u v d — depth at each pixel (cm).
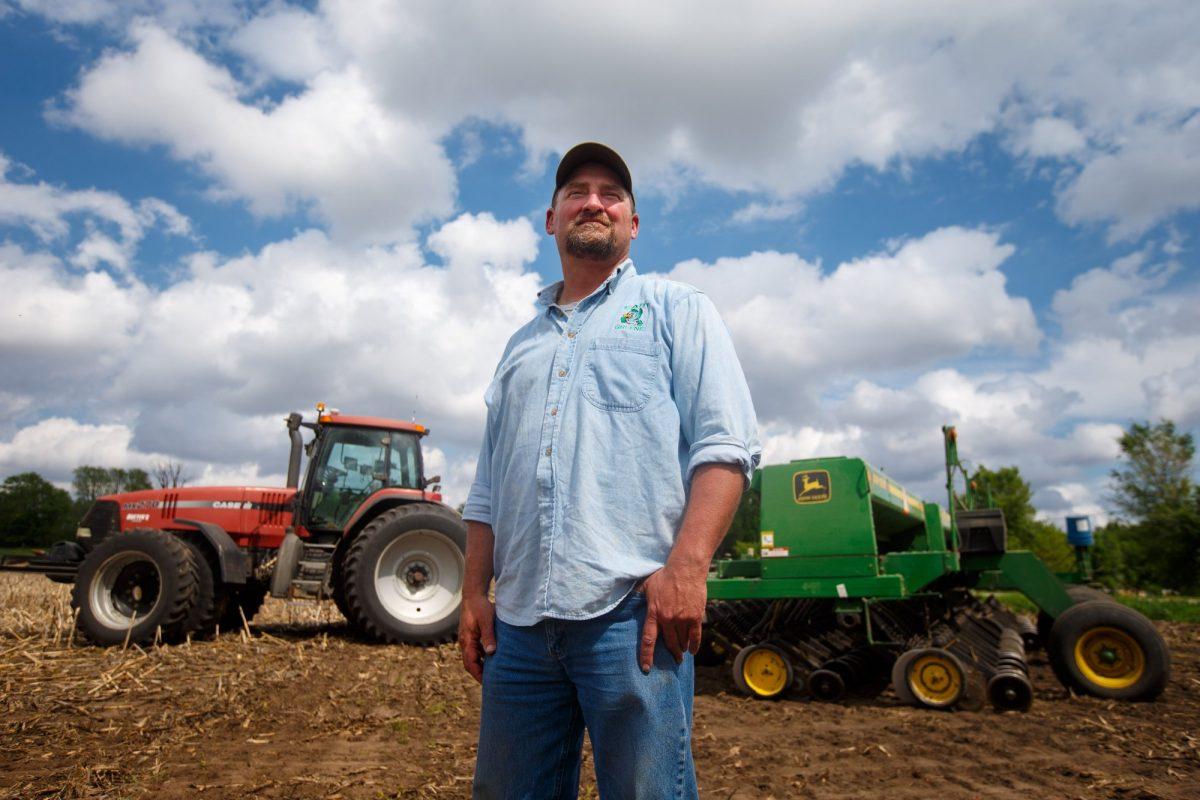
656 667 147
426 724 439
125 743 385
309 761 365
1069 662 590
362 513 767
